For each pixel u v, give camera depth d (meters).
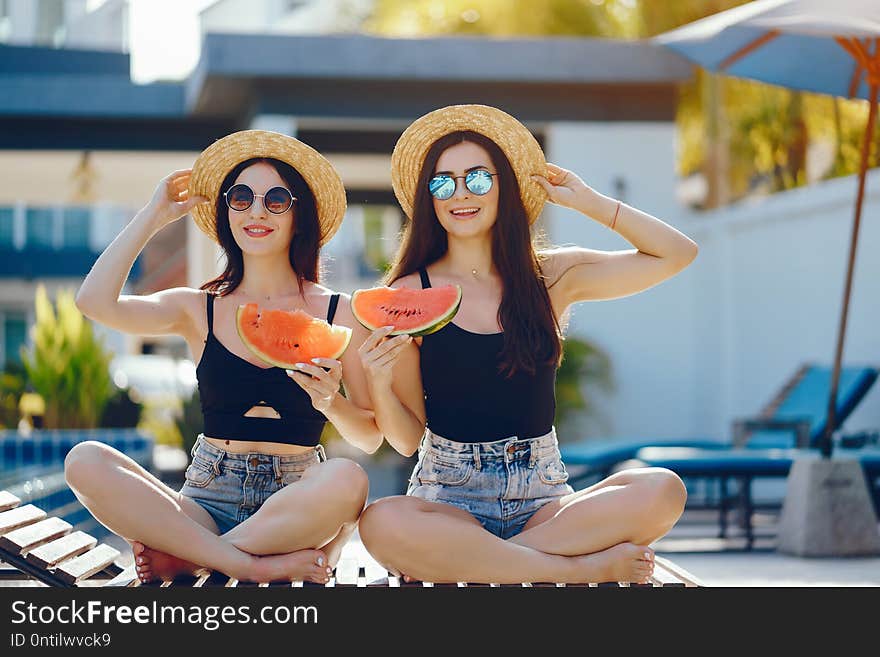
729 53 7.20
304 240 4.16
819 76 7.10
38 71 14.04
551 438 3.97
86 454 3.55
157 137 12.02
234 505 3.88
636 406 11.86
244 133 4.10
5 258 23.55
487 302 4.03
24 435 8.62
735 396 11.32
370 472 11.70
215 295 4.09
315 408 3.88
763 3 6.24
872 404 9.19
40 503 6.93
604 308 11.89
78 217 24.39
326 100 10.61
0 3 14.27
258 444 3.88
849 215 9.52
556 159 11.88
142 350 22.36
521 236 4.05
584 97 11.08
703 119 12.20
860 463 7.13
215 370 3.90
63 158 12.41
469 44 10.41
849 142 10.70
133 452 8.76
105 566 4.09
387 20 14.84
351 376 4.05
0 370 12.63
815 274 10.04
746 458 7.22
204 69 10.24
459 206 4.02
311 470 3.69
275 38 10.15
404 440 3.94
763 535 8.29
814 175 11.16
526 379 3.91
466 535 3.54
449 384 3.89
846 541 6.96
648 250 4.10
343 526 3.75
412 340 3.96
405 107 10.74
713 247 11.80
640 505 3.59
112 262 3.90
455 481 3.85
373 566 4.18
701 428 11.92
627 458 8.12
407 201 4.31
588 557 3.61
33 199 14.96
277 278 4.12
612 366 11.87
